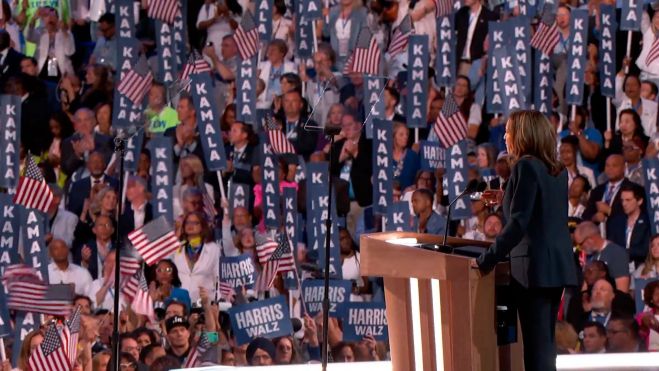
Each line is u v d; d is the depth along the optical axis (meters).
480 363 12.80
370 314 22.88
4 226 22.08
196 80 23.36
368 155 23.53
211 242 22.95
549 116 23.69
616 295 22.75
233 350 22.56
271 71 23.70
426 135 23.72
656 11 23.30
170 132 23.19
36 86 22.84
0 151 22.41
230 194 23.23
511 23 23.83
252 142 23.45
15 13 22.89
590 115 23.59
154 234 22.23
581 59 23.59
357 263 23.22
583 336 22.69
